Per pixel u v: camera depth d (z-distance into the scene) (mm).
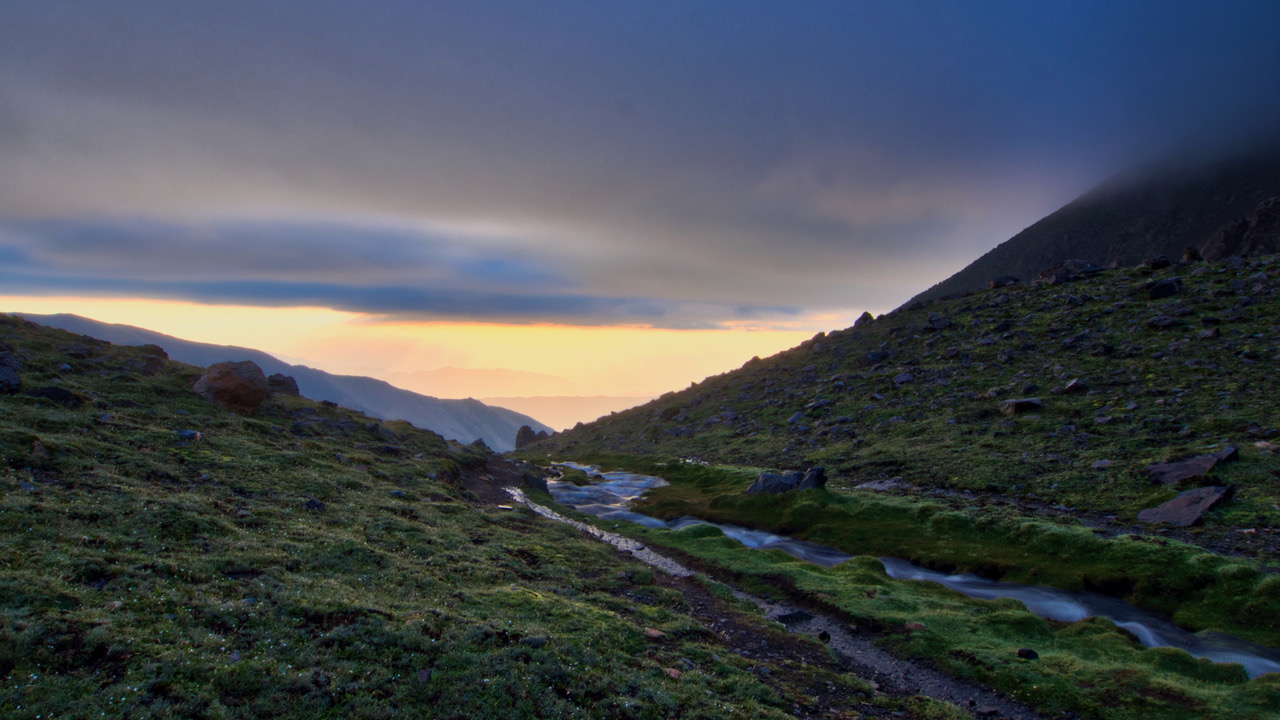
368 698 16234
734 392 141375
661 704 19750
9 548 19797
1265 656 29031
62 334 68812
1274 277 94562
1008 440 68938
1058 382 81562
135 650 15641
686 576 40625
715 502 66062
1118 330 92625
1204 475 49469
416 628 20391
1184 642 31328
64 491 26750
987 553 44812
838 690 24531
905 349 120000
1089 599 37250
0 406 38000
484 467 85562
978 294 145250
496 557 34156
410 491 47969
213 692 14922
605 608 29469
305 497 36406
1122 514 48156
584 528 56156
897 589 37938
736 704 21141
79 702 13398
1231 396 64438
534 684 18891
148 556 21875
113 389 52094
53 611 16281
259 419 61031
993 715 23703
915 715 23109
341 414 78375
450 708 16891
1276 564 36469
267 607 19891
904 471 67312
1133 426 63656
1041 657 27688
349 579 25047
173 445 40469
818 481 62719
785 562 44094
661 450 112312
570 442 162500
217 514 28922
